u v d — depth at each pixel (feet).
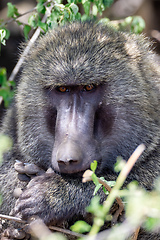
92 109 29.84
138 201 18.19
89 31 32.32
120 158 31.37
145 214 18.49
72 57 29.58
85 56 29.60
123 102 30.66
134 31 44.98
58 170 28.22
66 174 30.37
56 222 29.50
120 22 47.29
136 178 31.42
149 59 34.06
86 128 29.04
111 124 30.86
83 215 29.76
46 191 29.58
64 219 29.73
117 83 30.40
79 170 27.73
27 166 30.89
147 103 31.24
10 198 34.30
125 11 65.31
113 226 25.63
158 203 18.53
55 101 31.01
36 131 32.81
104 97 30.27
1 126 39.60
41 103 31.81
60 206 29.37
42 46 32.63
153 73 33.68
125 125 31.01
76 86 29.68
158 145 32.53
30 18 38.09
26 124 33.09
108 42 31.32
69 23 34.94
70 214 29.71
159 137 32.22
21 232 28.55
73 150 27.27
